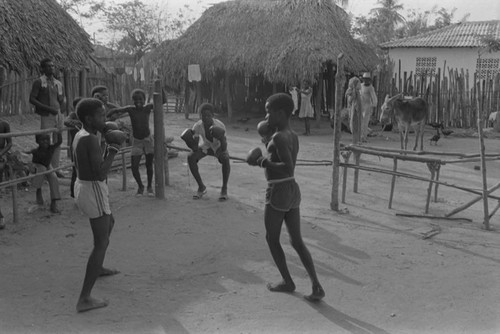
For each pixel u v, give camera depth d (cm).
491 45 2100
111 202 757
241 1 2033
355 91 1140
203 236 612
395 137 1652
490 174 1045
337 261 535
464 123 1898
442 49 2559
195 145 780
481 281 485
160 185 771
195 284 475
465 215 722
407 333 384
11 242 581
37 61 1005
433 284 478
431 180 682
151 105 782
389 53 2705
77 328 388
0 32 941
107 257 541
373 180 959
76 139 420
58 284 470
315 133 1748
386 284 477
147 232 624
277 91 2261
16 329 384
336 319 405
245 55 1803
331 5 1905
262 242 594
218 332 384
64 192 820
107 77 2119
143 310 420
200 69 1922
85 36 1253
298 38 1731
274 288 457
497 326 396
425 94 1944
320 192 857
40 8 1114
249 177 966
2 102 1672
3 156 714
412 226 663
